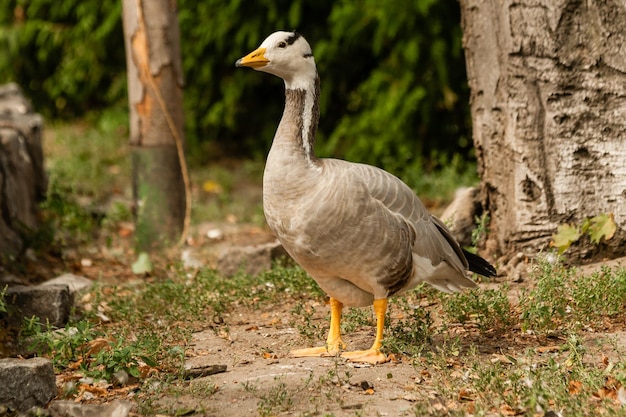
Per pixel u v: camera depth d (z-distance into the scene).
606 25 12.13
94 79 28.02
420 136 22.25
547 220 12.52
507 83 12.63
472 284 10.22
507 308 10.66
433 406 7.92
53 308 11.38
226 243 17.09
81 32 27.25
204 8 24.14
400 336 9.95
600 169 12.37
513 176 12.72
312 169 9.16
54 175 21.16
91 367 9.33
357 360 9.39
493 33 12.71
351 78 24.17
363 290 9.70
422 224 9.55
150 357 9.38
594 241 12.31
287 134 9.33
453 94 21.86
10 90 21.31
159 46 16.55
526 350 9.41
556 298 10.59
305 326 10.75
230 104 24.53
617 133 12.25
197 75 25.05
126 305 12.09
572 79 12.31
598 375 8.41
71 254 16.28
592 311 10.41
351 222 8.99
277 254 14.16
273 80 25.17
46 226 16.39
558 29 12.25
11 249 14.88
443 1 21.39
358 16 22.02
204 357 10.02
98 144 25.47
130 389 8.83
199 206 20.42
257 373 9.14
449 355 9.46
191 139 25.39
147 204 16.73
